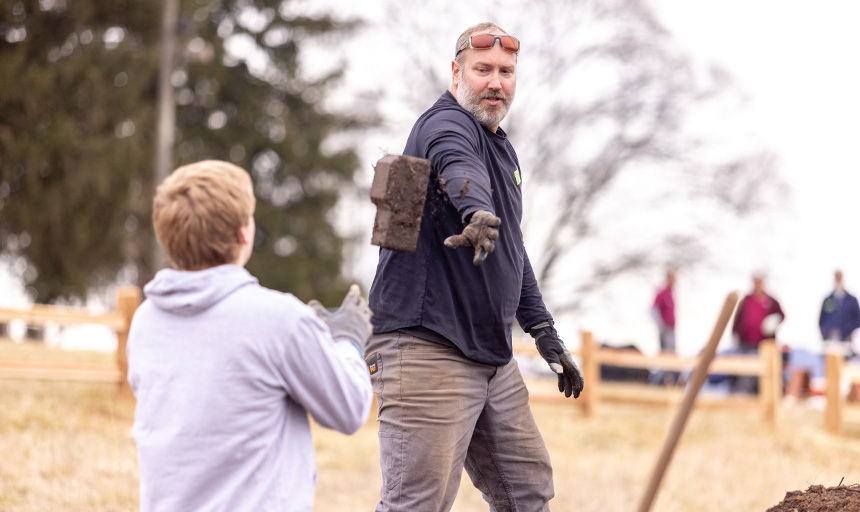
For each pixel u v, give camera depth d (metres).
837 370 19.59
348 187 47.88
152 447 4.00
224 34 47.00
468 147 5.52
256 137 45.78
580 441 18.03
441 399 5.79
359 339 4.40
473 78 5.88
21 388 16.72
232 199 4.07
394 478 5.84
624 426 19.70
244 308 4.02
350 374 4.16
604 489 13.40
